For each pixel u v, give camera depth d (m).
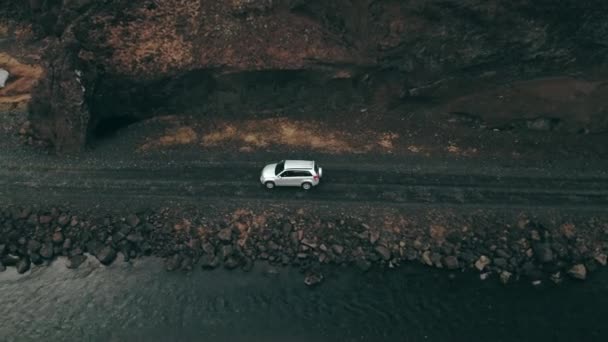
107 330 22.05
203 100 32.38
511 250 25.25
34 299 23.58
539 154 29.89
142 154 30.75
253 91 31.98
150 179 28.78
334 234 25.91
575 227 25.72
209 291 23.92
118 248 25.81
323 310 22.94
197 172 29.33
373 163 29.80
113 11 28.73
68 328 22.19
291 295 23.70
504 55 28.78
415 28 28.45
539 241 25.31
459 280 24.38
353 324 22.23
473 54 28.78
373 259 25.17
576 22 26.89
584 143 29.97
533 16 26.88
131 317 22.66
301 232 25.94
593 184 27.81
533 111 30.02
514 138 30.84
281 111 32.97
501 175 28.69
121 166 29.81
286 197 27.61
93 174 29.17
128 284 24.31
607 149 29.59
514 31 27.58
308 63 30.47
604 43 27.48
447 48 28.88
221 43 30.28
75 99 29.72
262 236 26.00
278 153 30.66
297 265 25.20
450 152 30.42
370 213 26.64
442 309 22.94
